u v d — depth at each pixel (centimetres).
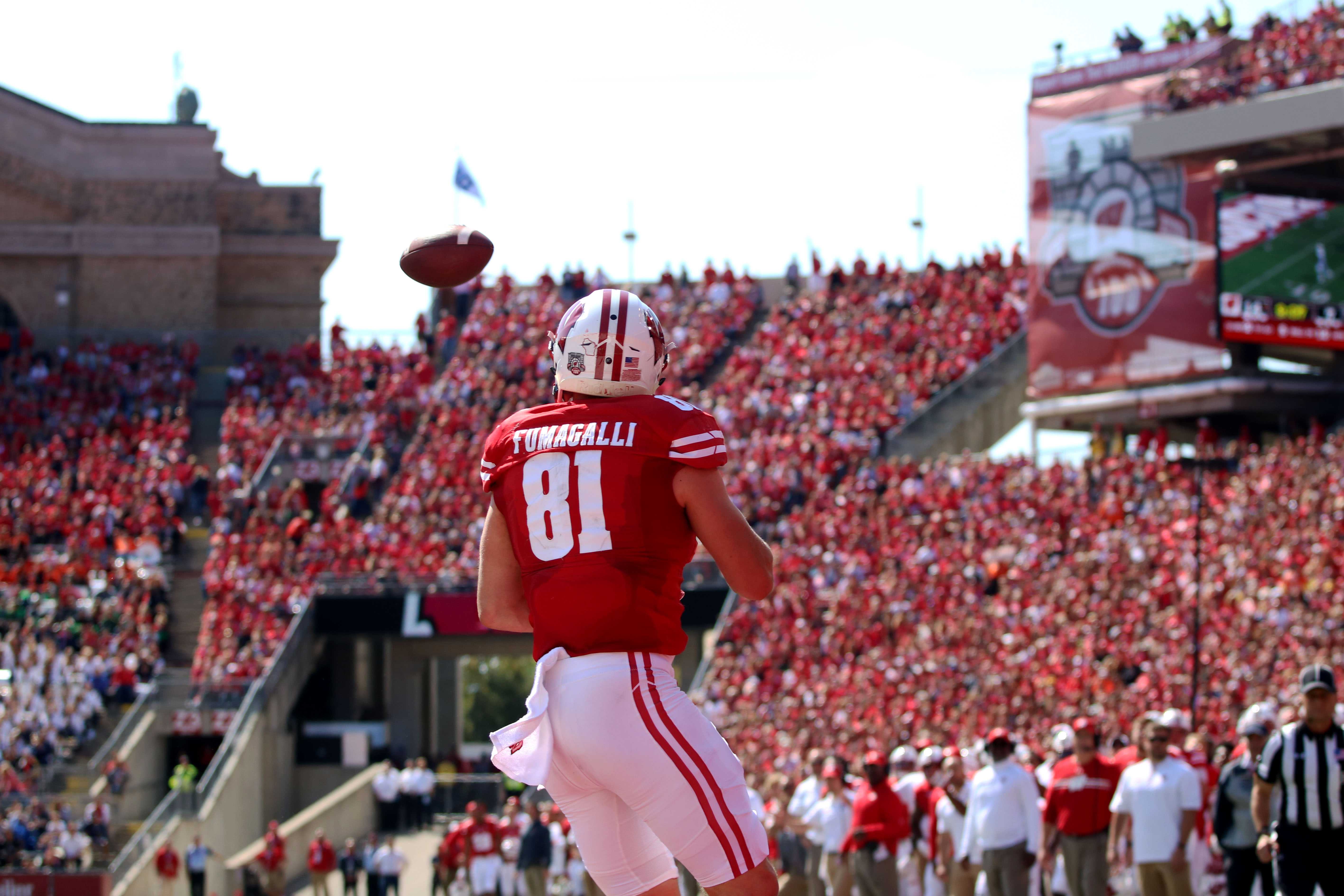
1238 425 7131
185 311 8756
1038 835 2055
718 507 681
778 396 7288
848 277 8138
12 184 8638
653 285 8512
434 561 6512
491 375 7650
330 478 7356
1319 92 6106
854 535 6022
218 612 6303
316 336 8156
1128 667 4553
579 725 666
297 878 5556
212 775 5366
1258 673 4050
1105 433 7325
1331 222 6706
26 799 5000
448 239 759
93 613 6228
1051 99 7206
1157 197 6831
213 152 8869
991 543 5791
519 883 4081
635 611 674
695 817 666
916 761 2670
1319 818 1396
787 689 5334
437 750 7981
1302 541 4925
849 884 2545
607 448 682
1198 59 6788
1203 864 2292
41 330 8412
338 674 6738
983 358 7500
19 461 7450
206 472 7194
